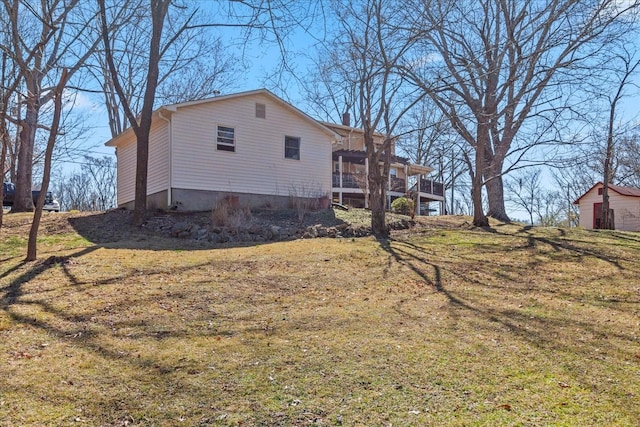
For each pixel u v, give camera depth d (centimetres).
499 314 531
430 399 315
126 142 1766
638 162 2431
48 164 758
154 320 475
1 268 691
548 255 922
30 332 430
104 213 1348
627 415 296
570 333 466
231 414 292
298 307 541
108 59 1141
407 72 1112
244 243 1002
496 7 1385
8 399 303
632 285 690
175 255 830
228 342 419
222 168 1470
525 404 310
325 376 350
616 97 1377
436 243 1036
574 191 3531
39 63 1321
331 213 1430
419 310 540
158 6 1167
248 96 1534
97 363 364
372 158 1129
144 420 284
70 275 653
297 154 1641
